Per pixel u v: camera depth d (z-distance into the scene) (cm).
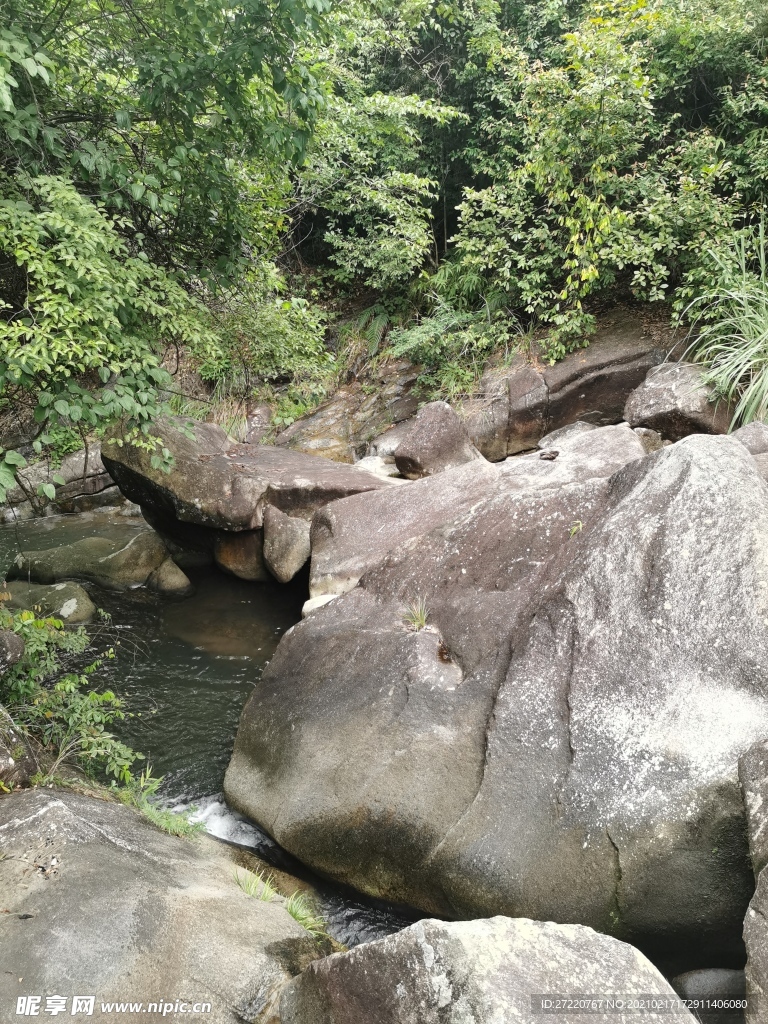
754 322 770
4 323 345
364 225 1220
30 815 307
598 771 302
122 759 382
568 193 971
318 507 730
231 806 408
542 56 1123
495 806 320
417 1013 206
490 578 420
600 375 895
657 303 943
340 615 464
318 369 660
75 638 460
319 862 359
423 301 1208
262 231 586
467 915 316
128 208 465
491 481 598
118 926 257
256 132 492
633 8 857
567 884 291
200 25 422
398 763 354
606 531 359
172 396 942
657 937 280
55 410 366
